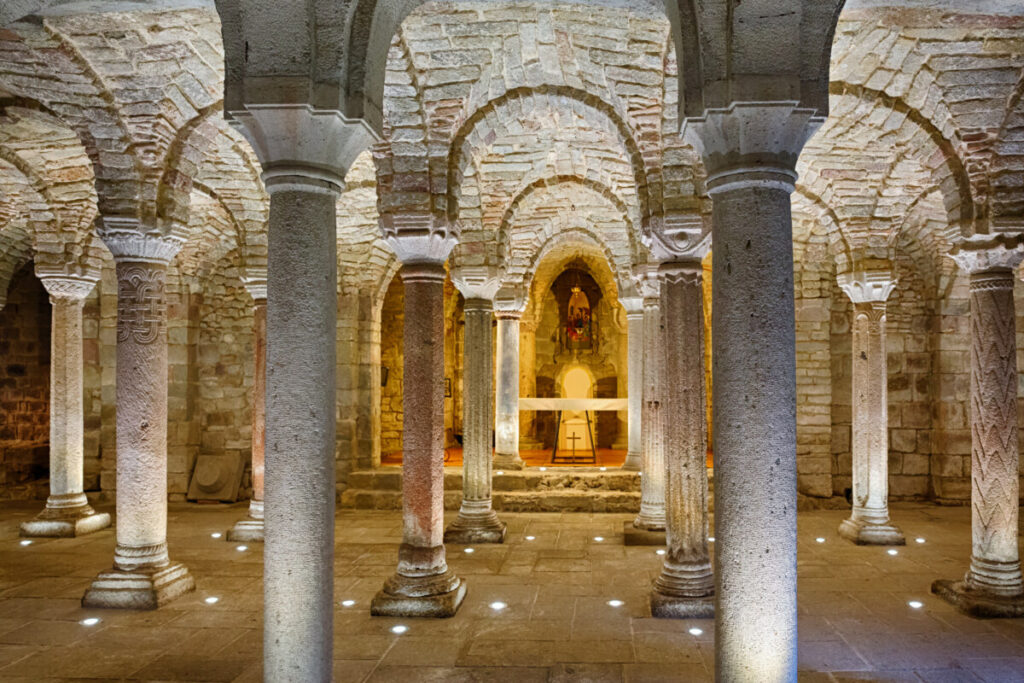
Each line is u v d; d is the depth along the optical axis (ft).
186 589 23.89
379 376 44.29
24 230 41.91
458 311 57.36
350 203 34.14
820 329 41.29
